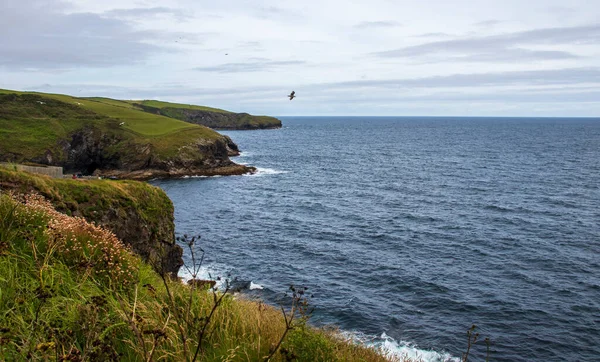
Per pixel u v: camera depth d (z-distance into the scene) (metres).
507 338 22.55
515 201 56.94
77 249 9.34
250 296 25.95
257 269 32.09
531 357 20.94
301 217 49.16
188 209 53.91
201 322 7.87
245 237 40.88
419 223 45.69
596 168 91.31
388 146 154.00
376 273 31.44
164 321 7.75
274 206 55.44
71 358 5.23
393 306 26.14
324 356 7.81
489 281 29.88
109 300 7.68
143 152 88.62
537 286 29.00
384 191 65.94
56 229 9.60
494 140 182.50
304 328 8.38
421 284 29.38
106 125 97.12
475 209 52.28
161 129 104.00
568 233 41.41
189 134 98.94
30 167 25.61
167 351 6.97
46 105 103.56
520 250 36.41
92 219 20.64
